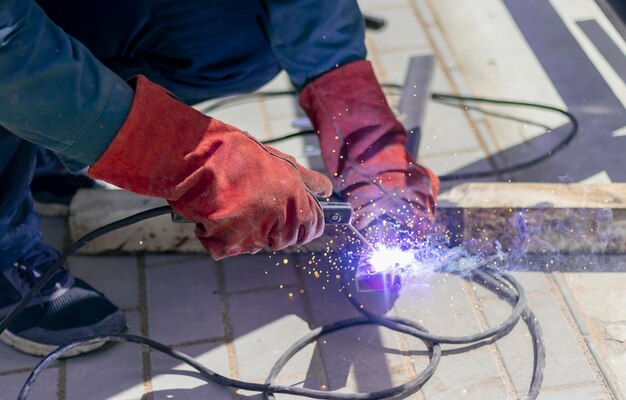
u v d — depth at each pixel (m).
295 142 3.28
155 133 1.81
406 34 3.78
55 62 1.70
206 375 2.46
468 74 3.55
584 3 3.91
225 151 1.84
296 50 2.45
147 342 2.51
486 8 3.90
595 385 2.40
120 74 2.61
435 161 3.16
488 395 2.38
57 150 1.84
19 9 1.63
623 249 2.79
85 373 2.49
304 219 1.90
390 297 2.68
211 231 1.86
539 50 3.66
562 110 3.31
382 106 2.51
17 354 2.55
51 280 2.56
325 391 2.39
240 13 2.52
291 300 2.70
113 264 2.84
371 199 2.42
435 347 2.49
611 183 2.88
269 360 2.53
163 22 2.48
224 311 2.68
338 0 2.34
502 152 3.19
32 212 2.54
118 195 2.83
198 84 2.71
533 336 2.52
